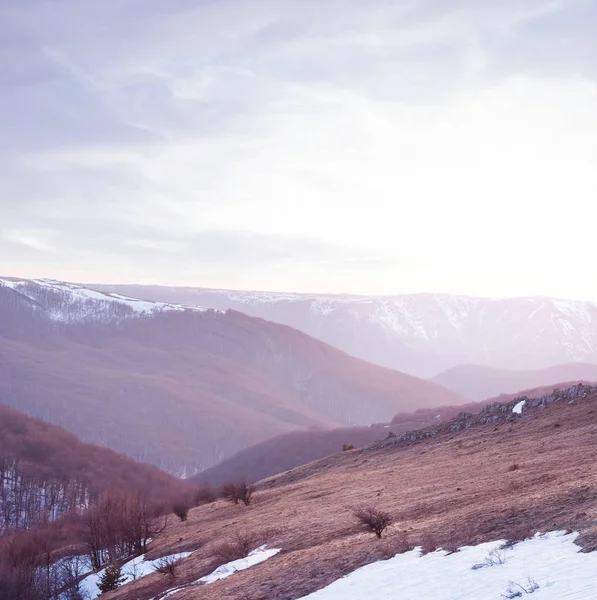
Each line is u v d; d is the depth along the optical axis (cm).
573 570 1561
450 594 1698
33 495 17250
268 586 2559
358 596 1980
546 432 4719
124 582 4534
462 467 4281
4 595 4928
